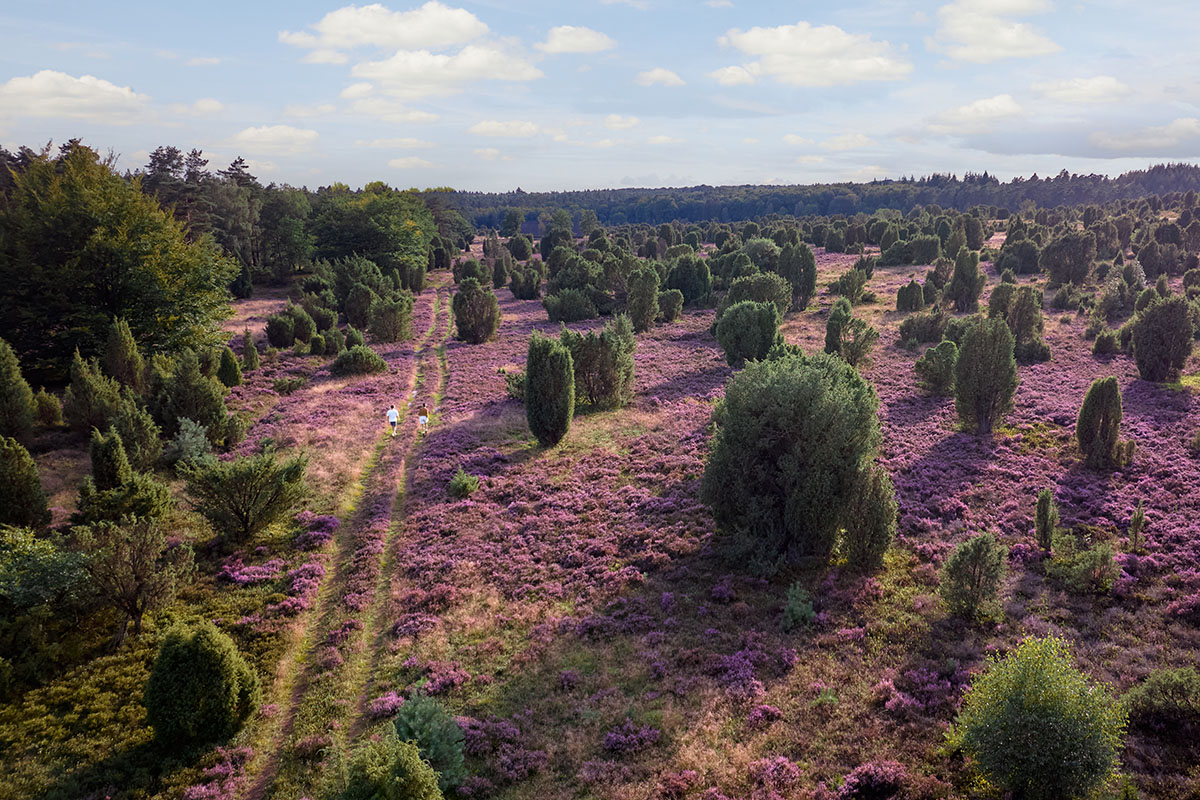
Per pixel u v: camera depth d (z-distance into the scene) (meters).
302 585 21.69
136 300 46.34
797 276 75.88
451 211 192.38
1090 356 48.62
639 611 20.50
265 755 14.84
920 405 40.50
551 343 34.66
